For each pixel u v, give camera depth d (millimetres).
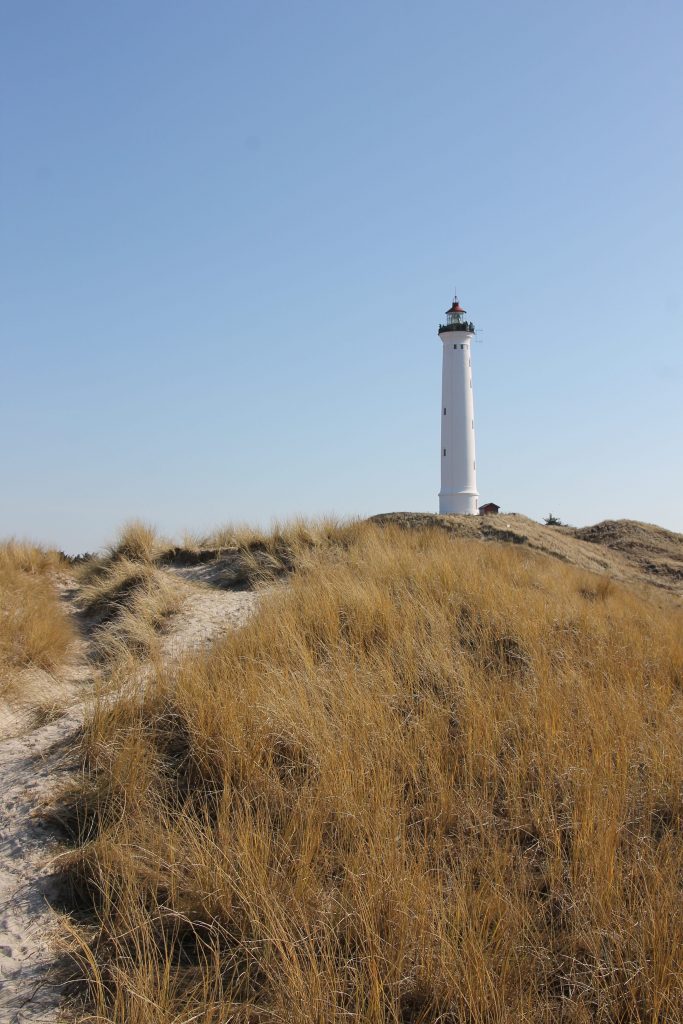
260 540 13773
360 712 5539
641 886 3949
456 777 5047
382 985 3189
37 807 4832
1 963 3564
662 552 20984
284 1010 3115
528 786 4914
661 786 4973
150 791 4770
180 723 5582
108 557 13555
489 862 4047
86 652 9445
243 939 3551
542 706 5852
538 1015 3180
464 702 5926
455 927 3467
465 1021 3146
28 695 7281
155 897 3869
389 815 4363
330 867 4031
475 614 8086
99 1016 3127
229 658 6641
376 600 8188
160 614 10125
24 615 9391
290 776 4867
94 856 4203
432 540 13469
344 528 13953
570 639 7996
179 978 3445
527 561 13516
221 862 3998
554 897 3920
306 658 6555
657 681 7152
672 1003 3203
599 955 3514
